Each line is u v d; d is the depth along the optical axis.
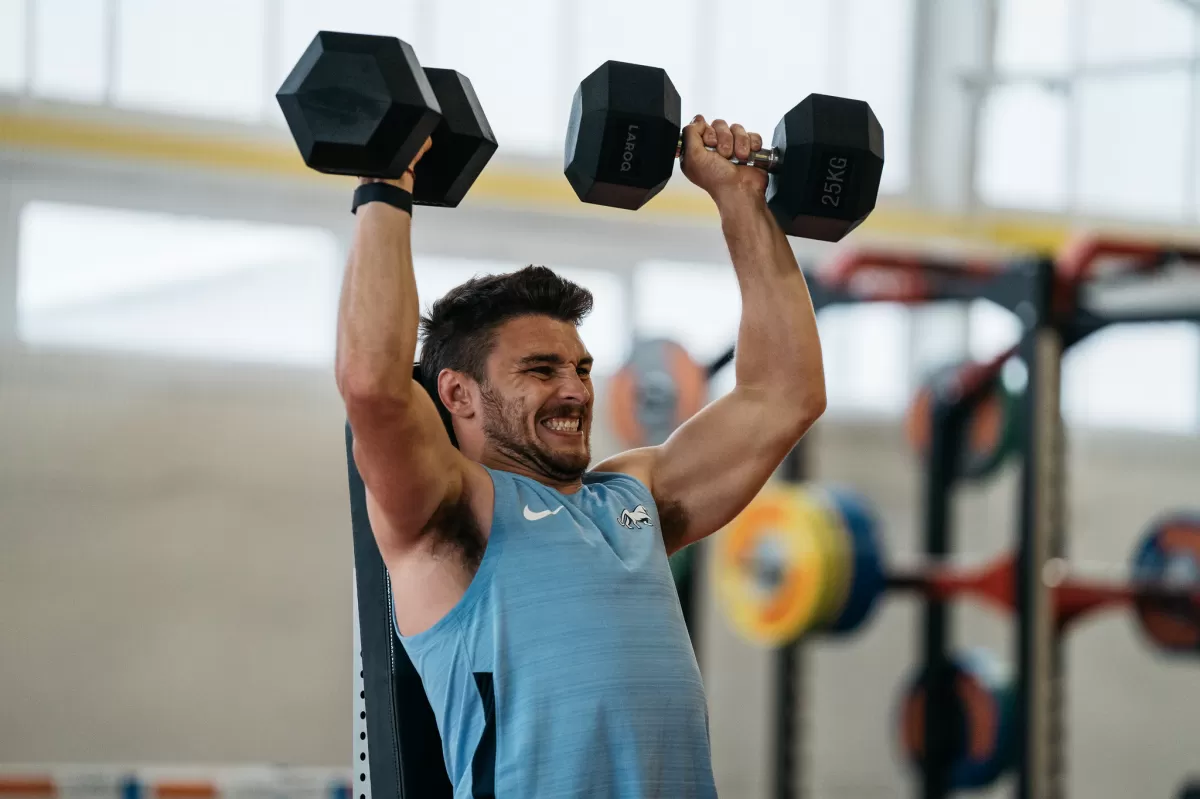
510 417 2.96
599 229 11.16
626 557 2.88
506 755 2.67
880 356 12.01
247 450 10.02
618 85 3.03
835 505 8.33
